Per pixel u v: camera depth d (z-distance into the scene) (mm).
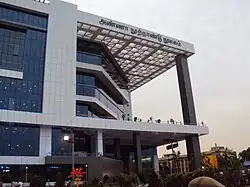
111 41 55438
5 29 43812
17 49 43562
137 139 50906
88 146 48125
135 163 49812
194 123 56594
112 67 63188
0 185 34312
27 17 45844
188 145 56250
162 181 30562
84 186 35406
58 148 42656
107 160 44625
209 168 29375
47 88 43562
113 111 60875
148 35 55906
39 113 41812
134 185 34531
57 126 43156
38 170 40281
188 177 26828
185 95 58312
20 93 41750
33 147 40875
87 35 53156
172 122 54500
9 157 38781
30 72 43469
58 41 46781
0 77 41188
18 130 40719
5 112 39562
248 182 31578
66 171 40906
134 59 63500
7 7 44562
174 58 63719
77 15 49844
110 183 37000
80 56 51250
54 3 48344
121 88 71688
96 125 45531
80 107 48625
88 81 51312
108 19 52406
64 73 45656
